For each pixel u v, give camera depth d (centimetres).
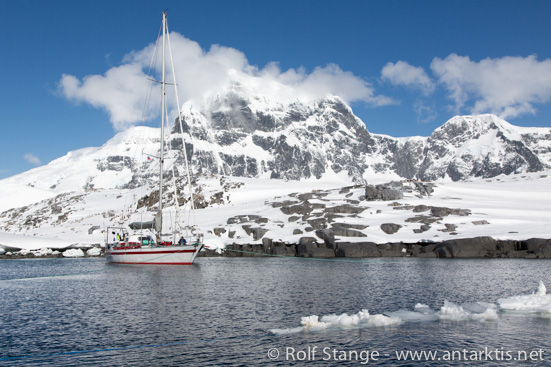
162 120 7969
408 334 2869
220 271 6638
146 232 8694
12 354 2547
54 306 3897
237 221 12406
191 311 3609
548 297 3581
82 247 11656
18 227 17025
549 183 17588
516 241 9269
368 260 8469
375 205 13125
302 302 3959
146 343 2733
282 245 10194
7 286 5281
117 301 4097
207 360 2428
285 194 17388
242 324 3162
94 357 2489
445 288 4738
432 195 14762
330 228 10738
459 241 9225
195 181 19525
